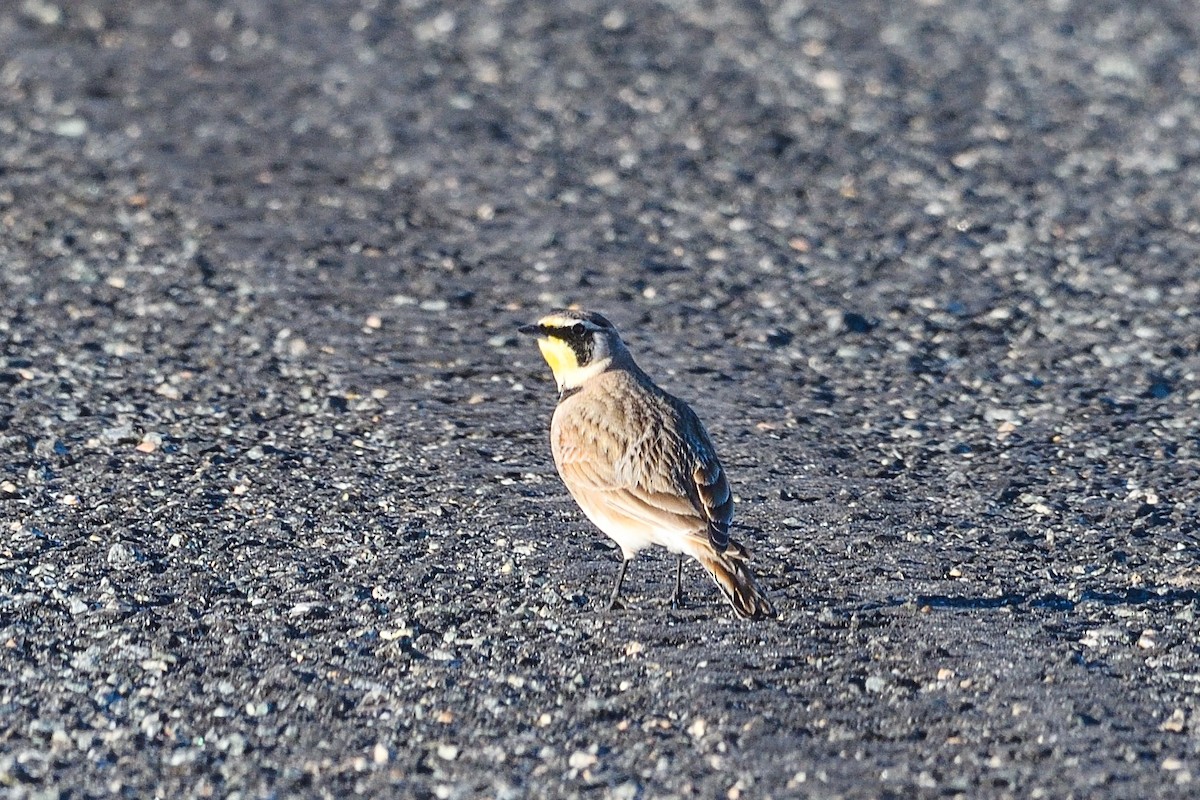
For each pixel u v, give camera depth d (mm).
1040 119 29688
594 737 11406
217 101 29766
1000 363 19719
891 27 35531
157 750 11305
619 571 14039
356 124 28703
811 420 17875
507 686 12141
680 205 25250
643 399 13164
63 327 20031
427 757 11211
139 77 31031
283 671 12344
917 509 15539
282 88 30672
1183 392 18797
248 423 17438
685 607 13406
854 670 12273
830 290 22047
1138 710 11656
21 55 32031
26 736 11453
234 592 13648
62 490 15625
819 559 14367
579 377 13656
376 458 16578
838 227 24453
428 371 19000
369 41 33938
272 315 20547
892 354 19938
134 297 21062
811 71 32312
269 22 35188
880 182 26406
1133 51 33844
